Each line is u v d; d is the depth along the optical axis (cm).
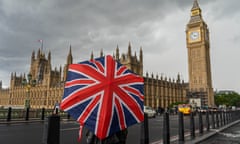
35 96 12681
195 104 7044
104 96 278
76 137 1120
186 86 14062
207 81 12400
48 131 318
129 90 304
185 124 2075
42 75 14488
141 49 10775
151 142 1012
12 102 14638
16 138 1056
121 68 314
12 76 15625
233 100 13750
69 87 280
